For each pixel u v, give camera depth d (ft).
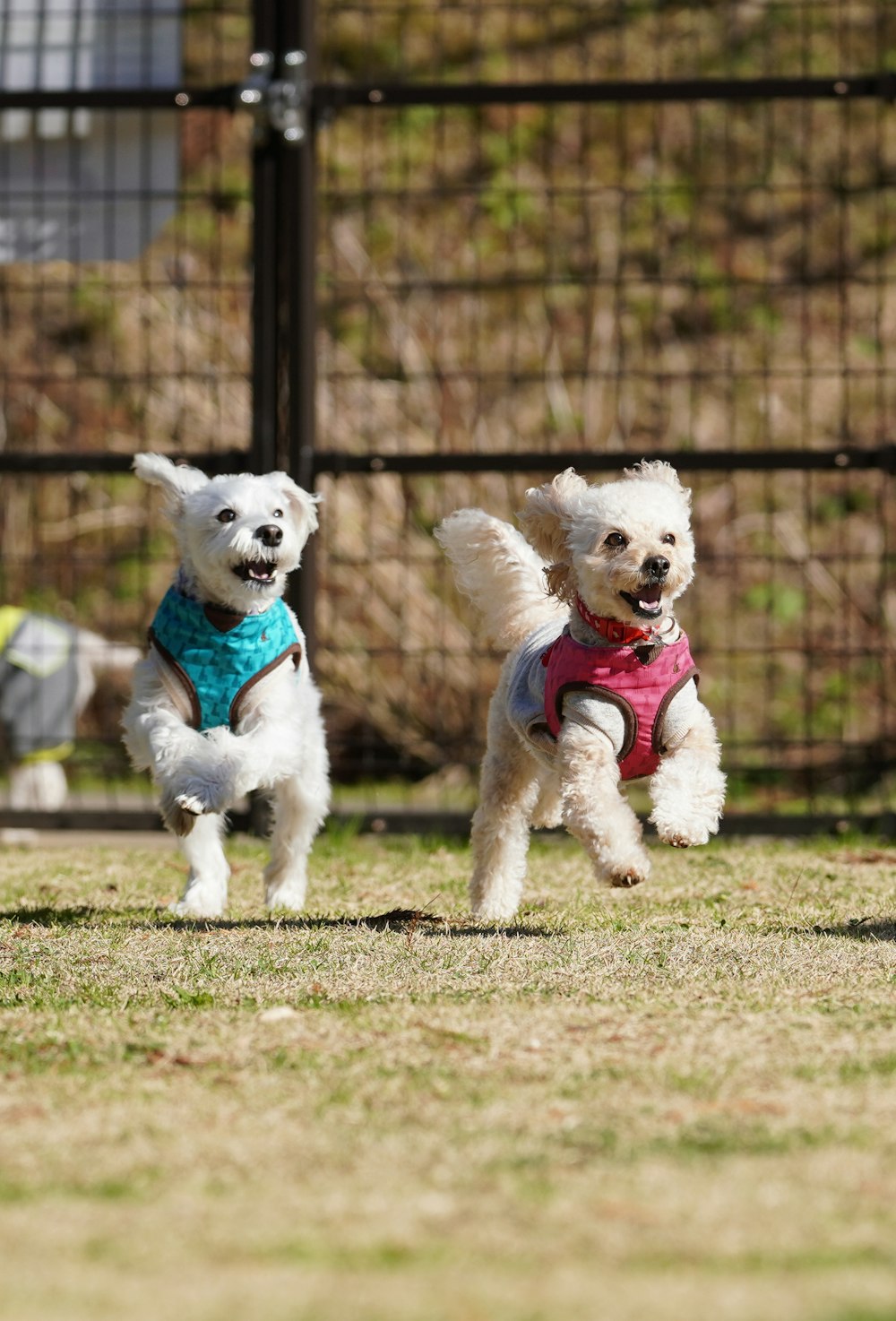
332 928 24.13
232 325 59.06
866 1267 11.15
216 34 53.67
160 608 25.71
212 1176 13.03
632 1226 11.89
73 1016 18.35
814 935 22.82
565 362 62.64
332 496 52.85
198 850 26.48
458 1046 16.83
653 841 36.17
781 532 60.03
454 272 64.08
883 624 49.80
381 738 52.85
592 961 20.86
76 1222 12.04
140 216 40.78
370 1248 11.50
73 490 60.95
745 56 69.72
